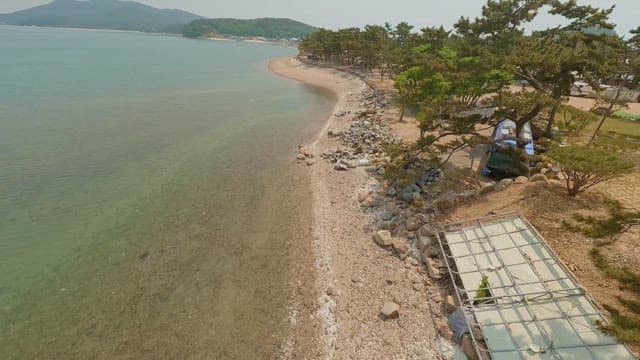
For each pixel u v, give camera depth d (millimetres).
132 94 72750
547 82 32844
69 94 69562
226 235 25422
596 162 19438
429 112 27812
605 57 33688
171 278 21234
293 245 24172
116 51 182125
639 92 58344
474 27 61594
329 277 20984
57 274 21484
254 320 18312
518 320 15250
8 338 17250
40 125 49312
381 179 32438
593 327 14266
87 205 29266
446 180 29766
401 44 103500
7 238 24797
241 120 55875
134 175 35031
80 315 18578
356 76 103250
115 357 16406
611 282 16172
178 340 17219
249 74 115438
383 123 49594
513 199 23672
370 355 16094
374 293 19422
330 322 17984
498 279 17500
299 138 46812
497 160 29953
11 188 31641
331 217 27266
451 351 15656
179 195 31172
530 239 19547
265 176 35031
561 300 15641
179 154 40688
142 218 27516
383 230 24156
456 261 19250
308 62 142375
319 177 34469
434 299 18328
